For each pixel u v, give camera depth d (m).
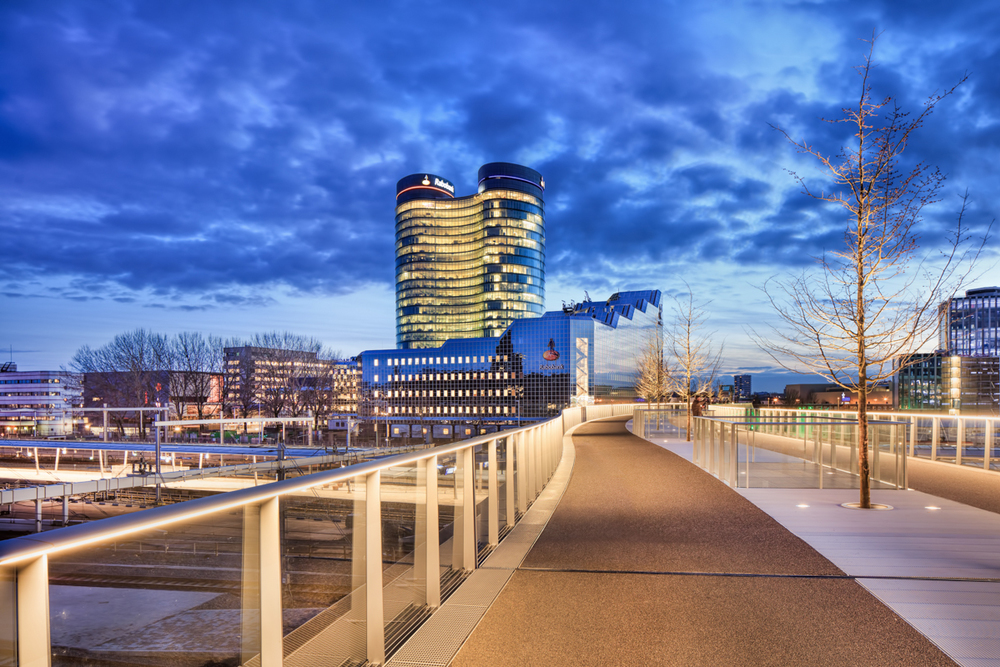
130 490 40.28
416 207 184.75
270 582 2.72
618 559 6.21
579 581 5.48
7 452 98.25
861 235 9.49
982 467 13.36
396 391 142.00
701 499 9.91
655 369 43.22
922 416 15.29
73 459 87.00
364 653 3.70
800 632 4.28
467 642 4.14
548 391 131.62
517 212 174.75
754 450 11.34
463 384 137.75
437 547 4.90
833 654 3.91
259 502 2.71
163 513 2.13
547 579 5.55
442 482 5.49
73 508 41.16
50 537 1.73
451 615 4.65
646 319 167.50
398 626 4.43
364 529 3.70
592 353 132.50
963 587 5.27
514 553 6.46
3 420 156.25
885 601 4.91
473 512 5.91
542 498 10.09
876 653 3.92
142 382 93.31
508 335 135.00
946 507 9.08
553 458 13.91
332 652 3.56
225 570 2.51
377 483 3.79
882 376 9.51
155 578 2.20
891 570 5.77
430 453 4.82
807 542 6.92
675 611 4.72
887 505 9.24
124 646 2.09
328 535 3.54
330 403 108.25
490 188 174.38
